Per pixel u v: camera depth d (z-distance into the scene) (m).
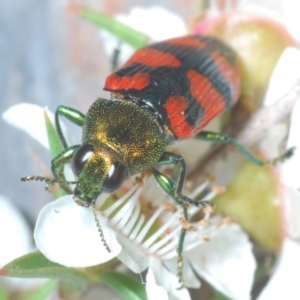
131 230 0.07
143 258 0.07
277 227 0.07
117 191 0.07
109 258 0.06
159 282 0.06
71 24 0.09
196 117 0.07
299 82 0.07
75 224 0.06
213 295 0.07
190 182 0.07
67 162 0.07
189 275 0.07
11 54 0.09
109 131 0.07
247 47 0.07
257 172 0.07
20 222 0.08
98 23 0.07
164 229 0.07
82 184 0.06
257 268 0.07
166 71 0.07
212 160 0.07
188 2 0.09
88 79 0.09
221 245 0.07
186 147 0.07
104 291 0.07
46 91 0.09
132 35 0.07
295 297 0.07
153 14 0.08
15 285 0.07
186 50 0.07
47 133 0.06
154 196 0.07
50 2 0.09
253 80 0.07
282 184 0.07
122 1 0.09
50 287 0.07
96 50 0.09
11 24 0.09
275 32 0.07
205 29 0.07
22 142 0.09
